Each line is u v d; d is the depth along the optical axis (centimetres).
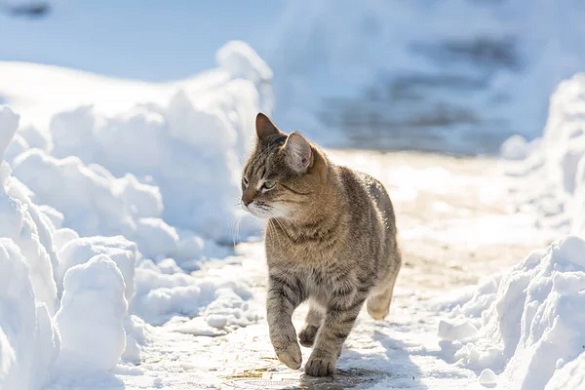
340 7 3253
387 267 1004
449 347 945
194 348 951
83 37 3025
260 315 1062
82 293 838
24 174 1204
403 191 1753
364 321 1057
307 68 3041
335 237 882
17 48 2820
